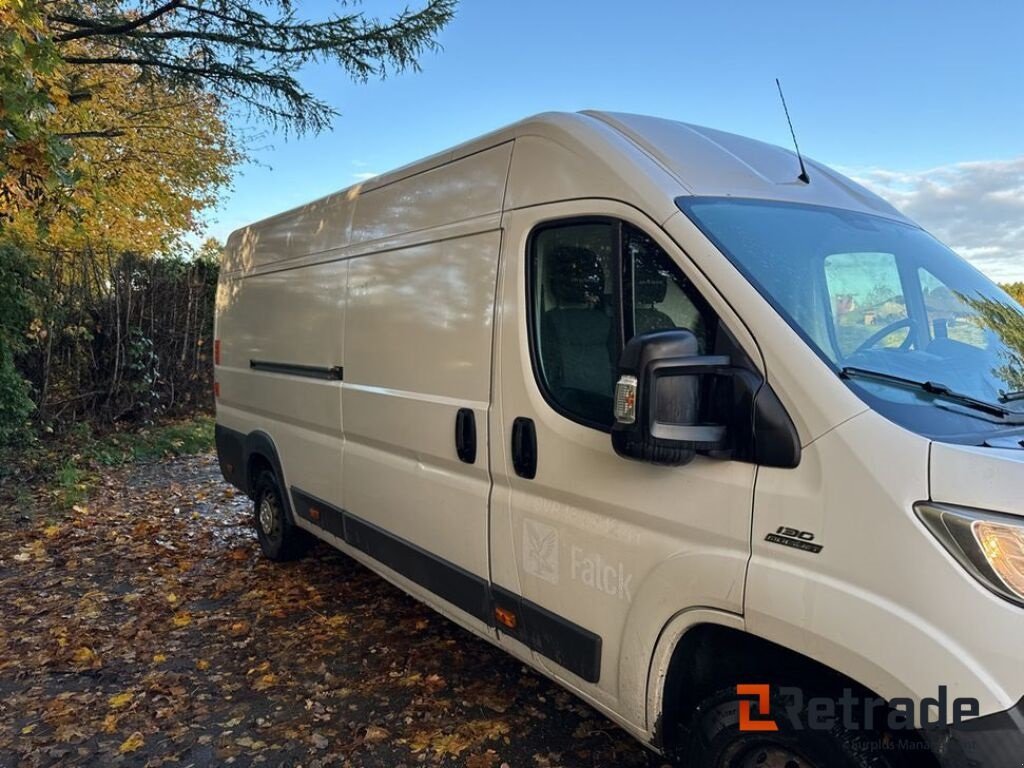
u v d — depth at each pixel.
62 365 10.20
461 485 3.25
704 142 2.87
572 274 2.70
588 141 2.69
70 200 5.72
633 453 2.07
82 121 8.09
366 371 3.97
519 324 2.89
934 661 1.69
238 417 5.84
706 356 2.06
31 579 5.29
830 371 1.98
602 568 2.54
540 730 3.31
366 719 3.43
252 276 5.55
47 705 3.58
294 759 3.13
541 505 2.81
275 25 7.84
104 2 7.94
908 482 1.78
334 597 4.89
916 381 2.09
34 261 9.06
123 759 3.15
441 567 3.40
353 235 4.16
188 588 5.10
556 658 2.78
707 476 2.17
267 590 5.02
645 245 2.43
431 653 4.05
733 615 2.12
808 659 2.07
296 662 3.99
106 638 4.32
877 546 1.80
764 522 2.03
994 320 2.66
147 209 14.46
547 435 2.74
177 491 8.03
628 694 2.47
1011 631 1.61
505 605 3.01
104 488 7.98
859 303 2.44
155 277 11.39
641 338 2.04
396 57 8.09
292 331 4.86
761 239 2.40
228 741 3.26
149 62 8.15
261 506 5.64
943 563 1.70
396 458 3.77
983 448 1.81
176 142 14.22
